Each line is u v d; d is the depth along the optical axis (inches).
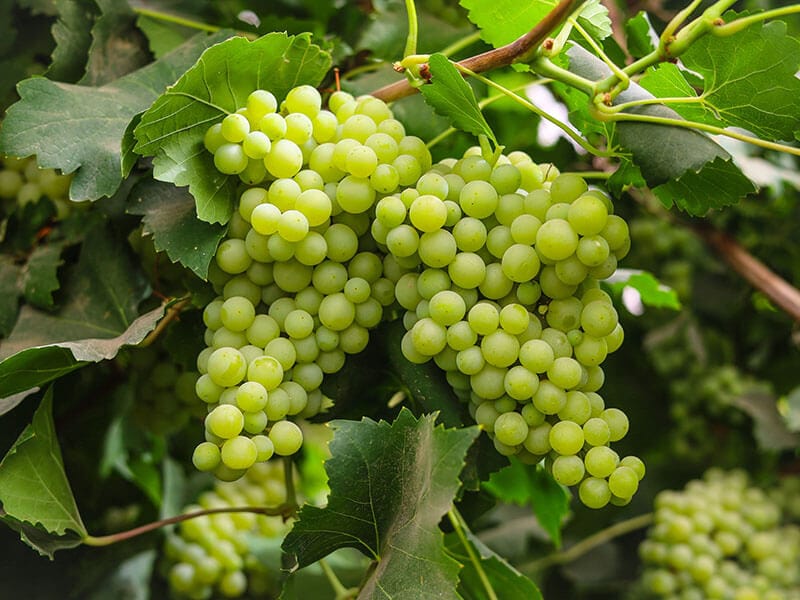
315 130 30.8
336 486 29.7
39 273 34.4
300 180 30.3
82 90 32.8
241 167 30.2
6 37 38.4
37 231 35.6
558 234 29.0
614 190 32.6
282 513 33.8
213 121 30.7
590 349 29.7
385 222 29.8
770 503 49.1
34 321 34.2
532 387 29.2
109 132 32.3
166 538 42.7
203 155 30.6
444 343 29.8
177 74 34.2
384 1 39.0
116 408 38.6
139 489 41.9
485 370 29.7
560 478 29.2
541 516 39.8
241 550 43.3
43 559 38.5
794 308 46.6
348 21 40.8
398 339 31.6
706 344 52.9
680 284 52.4
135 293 34.2
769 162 48.5
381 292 31.0
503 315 29.5
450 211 29.9
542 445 29.7
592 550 52.9
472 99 30.4
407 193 30.0
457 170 30.7
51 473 31.8
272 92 31.3
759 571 47.0
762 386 52.3
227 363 29.6
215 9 38.4
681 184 31.9
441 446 28.7
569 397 29.5
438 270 30.0
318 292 30.7
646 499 54.0
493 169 30.5
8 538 38.0
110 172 31.8
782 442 48.4
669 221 48.9
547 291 29.8
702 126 30.2
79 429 38.2
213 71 30.0
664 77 31.6
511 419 29.6
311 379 30.7
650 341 50.7
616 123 30.6
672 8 44.8
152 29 36.8
